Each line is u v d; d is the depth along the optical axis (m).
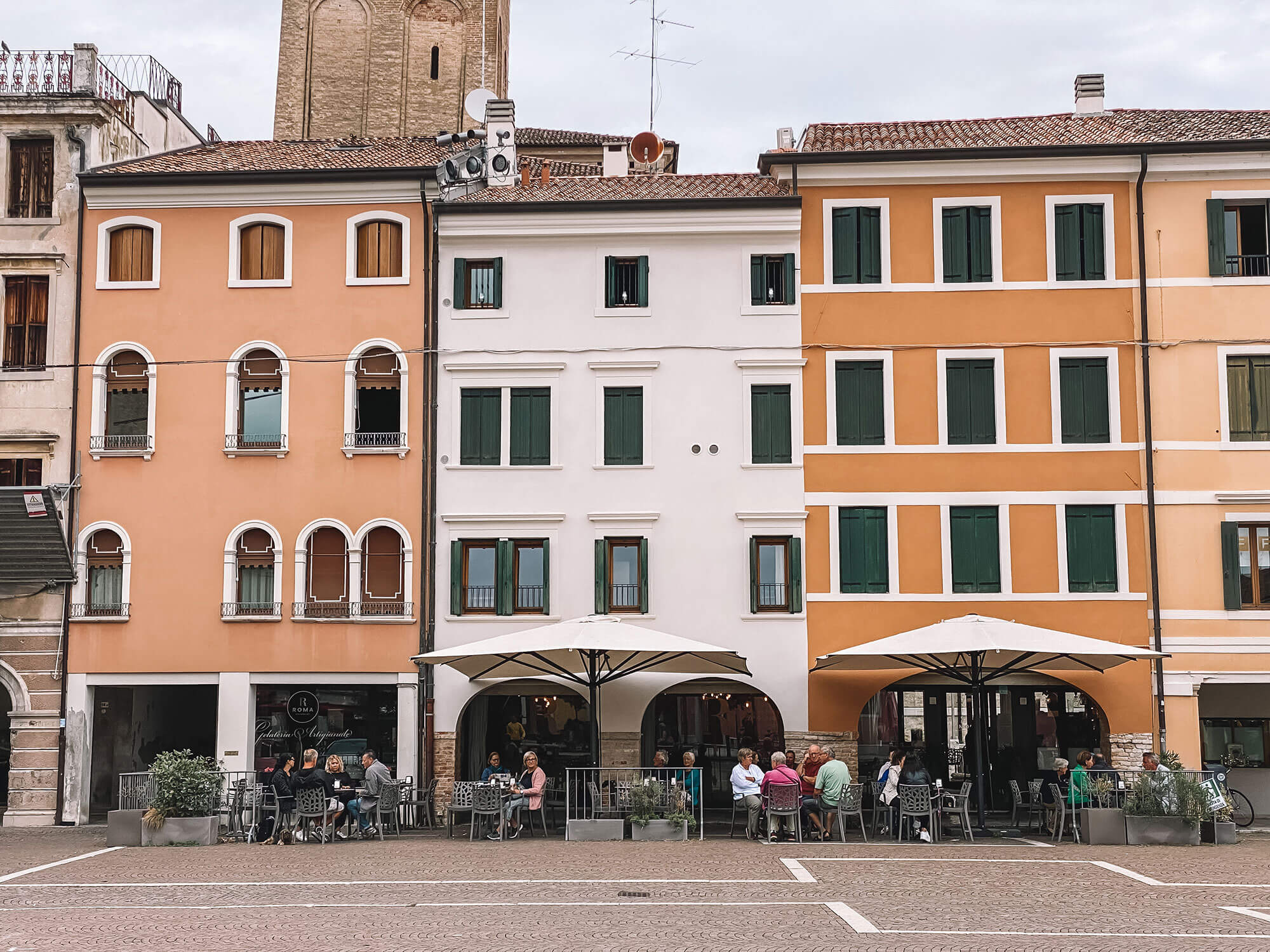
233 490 30.45
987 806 29.27
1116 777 24.30
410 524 30.08
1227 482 29.22
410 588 29.84
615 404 30.25
